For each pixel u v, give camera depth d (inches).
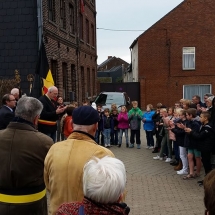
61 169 107.9
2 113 235.1
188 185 288.0
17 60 466.6
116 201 73.9
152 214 220.2
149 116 478.0
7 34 466.9
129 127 497.4
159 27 1105.4
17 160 131.4
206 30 1093.8
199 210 226.4
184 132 311.7
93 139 114.8
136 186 287.9
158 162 387.9
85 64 835.4
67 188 106.3
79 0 753.0
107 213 71.7
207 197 66.3
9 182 132.3
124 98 716.7
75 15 714.2
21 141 133.3
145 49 1114.1
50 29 514.6
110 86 1119.0
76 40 719.7
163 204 239.8
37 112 140.6
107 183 71.7
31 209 134.0
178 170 342.6
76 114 113.4
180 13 1096.2
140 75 1117.7
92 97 940.6
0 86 411.8
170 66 1108.5
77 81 724.7
